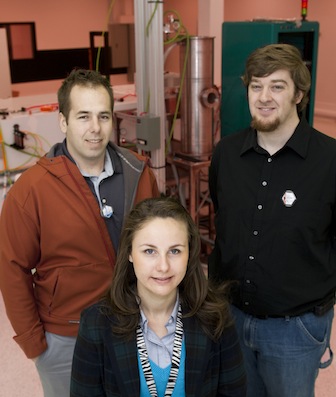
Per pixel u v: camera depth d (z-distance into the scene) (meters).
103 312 1.24
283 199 1.61
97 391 1.27
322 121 6.41
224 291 1.61
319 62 6.28
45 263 1.61
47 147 3.41
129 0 8.38
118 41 4.68
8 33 7.63
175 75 3.60
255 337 1.72
